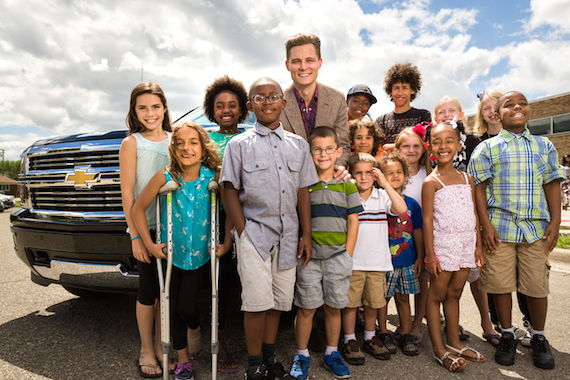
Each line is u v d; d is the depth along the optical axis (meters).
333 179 2.30
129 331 2.75
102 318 3.01
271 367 2.09
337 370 2.13
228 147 2.10
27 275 4.26
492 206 2.57
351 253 2.25
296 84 2.68
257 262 1.94
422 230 2.68
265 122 2.12
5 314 3.04
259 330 1.97
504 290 2.46
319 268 2.19
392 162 2.67
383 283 2.48
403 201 2.46
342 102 2.77
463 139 2.92
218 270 2.08
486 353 2.51
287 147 2.12
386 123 3.77
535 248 2.45
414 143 2.87
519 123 2.50
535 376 2.19
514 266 2.49
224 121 2.54
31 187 2.83
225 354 2.25
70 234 2.50
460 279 2.37
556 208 2.50
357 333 2.90
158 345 2.28
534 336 2.42
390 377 2.16
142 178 2.19
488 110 3.19
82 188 2.52
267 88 2.07
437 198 2.43
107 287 2.47
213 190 2.01
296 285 2.19
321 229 2.19
